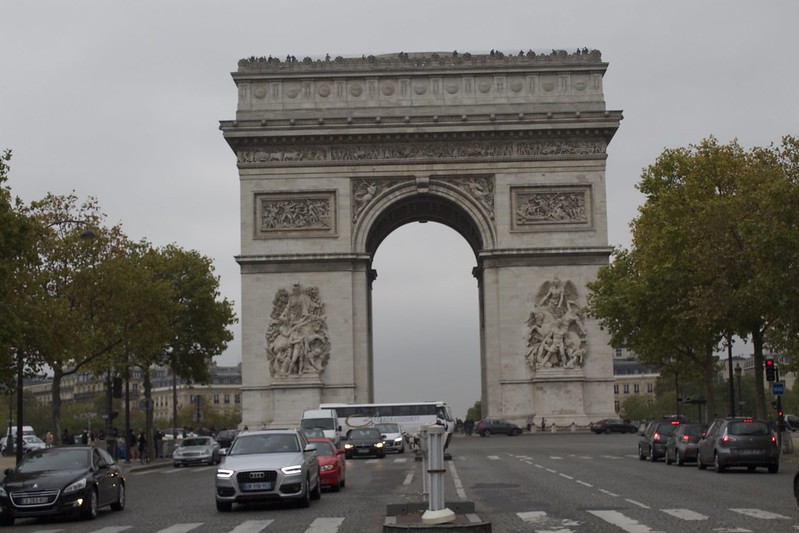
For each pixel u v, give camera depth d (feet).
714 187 392.68
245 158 520.83
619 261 465.47
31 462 194.08
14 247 296.51
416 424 498.28
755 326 357.61
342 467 239.09
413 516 147.95
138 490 266.16
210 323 557.33
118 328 404.36
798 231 304.91
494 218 518.78
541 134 519.60
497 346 514.27
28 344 335.88
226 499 187.01
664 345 432.66
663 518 152.66
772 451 262.67
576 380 508.12
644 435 338.75
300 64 522.88
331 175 520.42
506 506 178.60
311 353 511.81
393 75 522.47
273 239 517.55
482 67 521.24
